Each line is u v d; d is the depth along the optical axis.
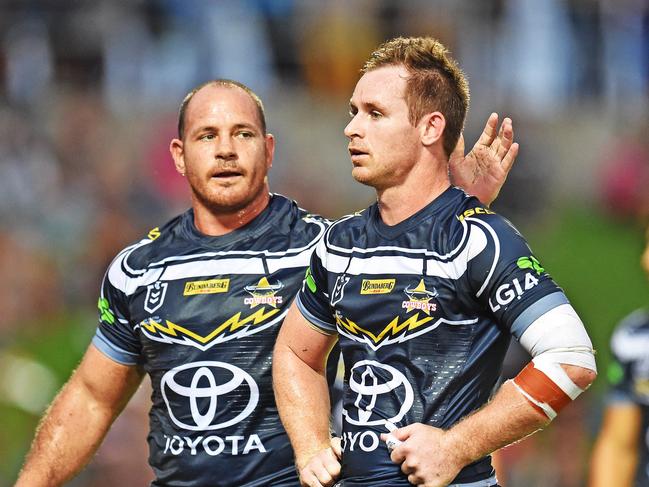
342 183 49.78
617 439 20.81
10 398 35.84
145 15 48.53
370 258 12.70
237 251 15.26
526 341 11.99
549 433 27.95
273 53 50.06
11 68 48.19
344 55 50.59
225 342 14.91
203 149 15.16
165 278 15.26
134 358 15.79
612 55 52.84
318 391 13.55
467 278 12.21
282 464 14.85
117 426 27.39
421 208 12.72
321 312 13.36
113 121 47.91
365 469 12.34
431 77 12.70
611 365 21.03
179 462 15.02
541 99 51.88
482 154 14.33
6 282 41.94
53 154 46.72
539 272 12.13
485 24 50.47
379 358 12.46
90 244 44.38
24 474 16.02
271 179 48.25
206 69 48.59
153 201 46.03
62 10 48.31
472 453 11.84
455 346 12.27
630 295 47.19
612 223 51.75
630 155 53.47
